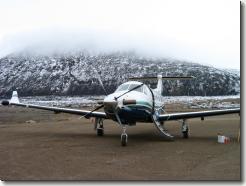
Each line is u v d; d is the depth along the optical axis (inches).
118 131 783.7
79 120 1322.6
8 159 404.5
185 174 322.7
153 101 620.4
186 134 641.0
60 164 374.3
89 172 333.4
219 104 2827.3
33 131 778.2
